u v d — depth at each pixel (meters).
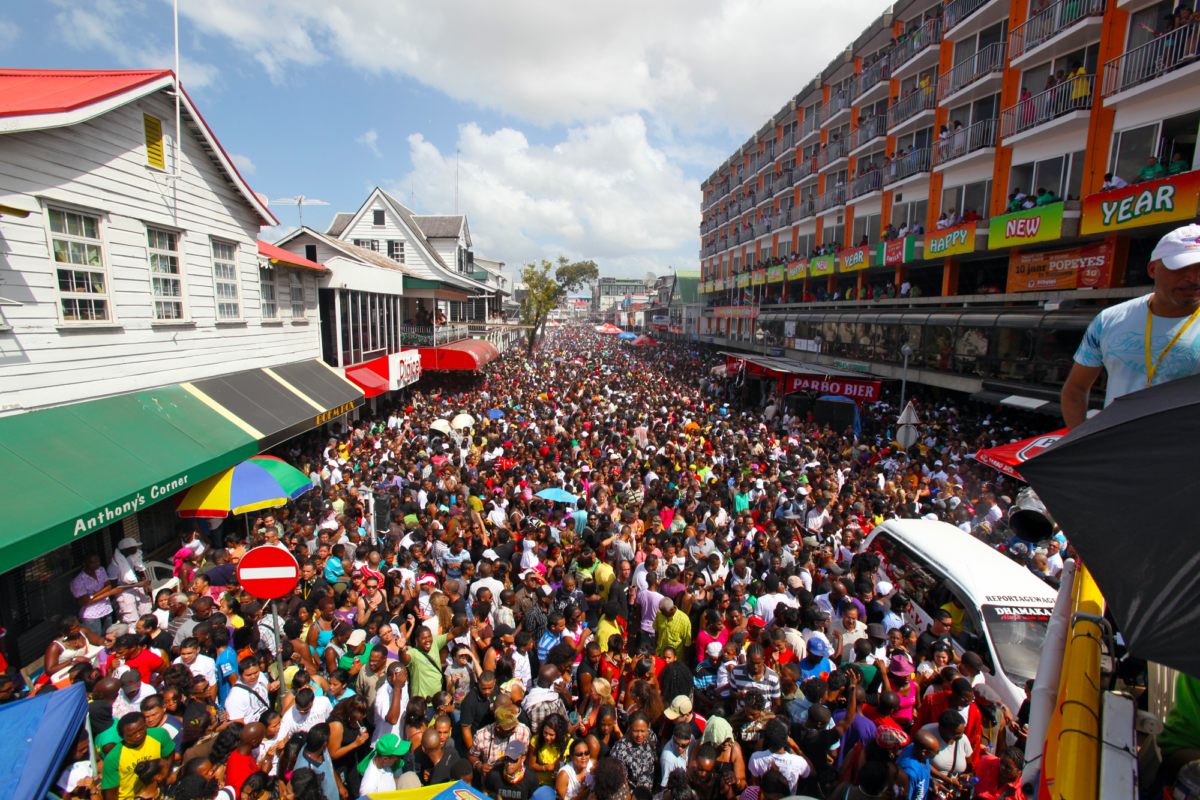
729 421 20.08
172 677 5.36
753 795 4.72
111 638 6.60
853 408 19.95
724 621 6.84
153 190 10.31
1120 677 3.05
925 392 24.55
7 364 7.70
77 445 7.90
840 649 6.79
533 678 6.82
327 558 8.59
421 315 31.11
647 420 18.31
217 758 4.77
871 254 26.97
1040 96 18.50
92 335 9.02
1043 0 19.22
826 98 36.00
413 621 7.08
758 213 47.03
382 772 4.89
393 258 34.97
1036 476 2.23
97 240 9.20
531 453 13.84
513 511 10.41
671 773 4.76
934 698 5.38
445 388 28.55
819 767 5.09
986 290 21.08
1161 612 1.78
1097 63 17.03
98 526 7.11
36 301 8.09
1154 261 2.41
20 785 3.93
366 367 19.84
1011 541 9.87
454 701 5.89
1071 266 16.97
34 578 7.49
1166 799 2.36
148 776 4.49
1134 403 2.20
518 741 4.83
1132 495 1.98
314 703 5.36
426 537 9.20
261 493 9.56
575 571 8.41
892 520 8.44
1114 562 1.93
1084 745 2.22
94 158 9.01
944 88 23.58
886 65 28.45
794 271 36.16
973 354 19.97
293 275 16.27
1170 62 14.30
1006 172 20.33
